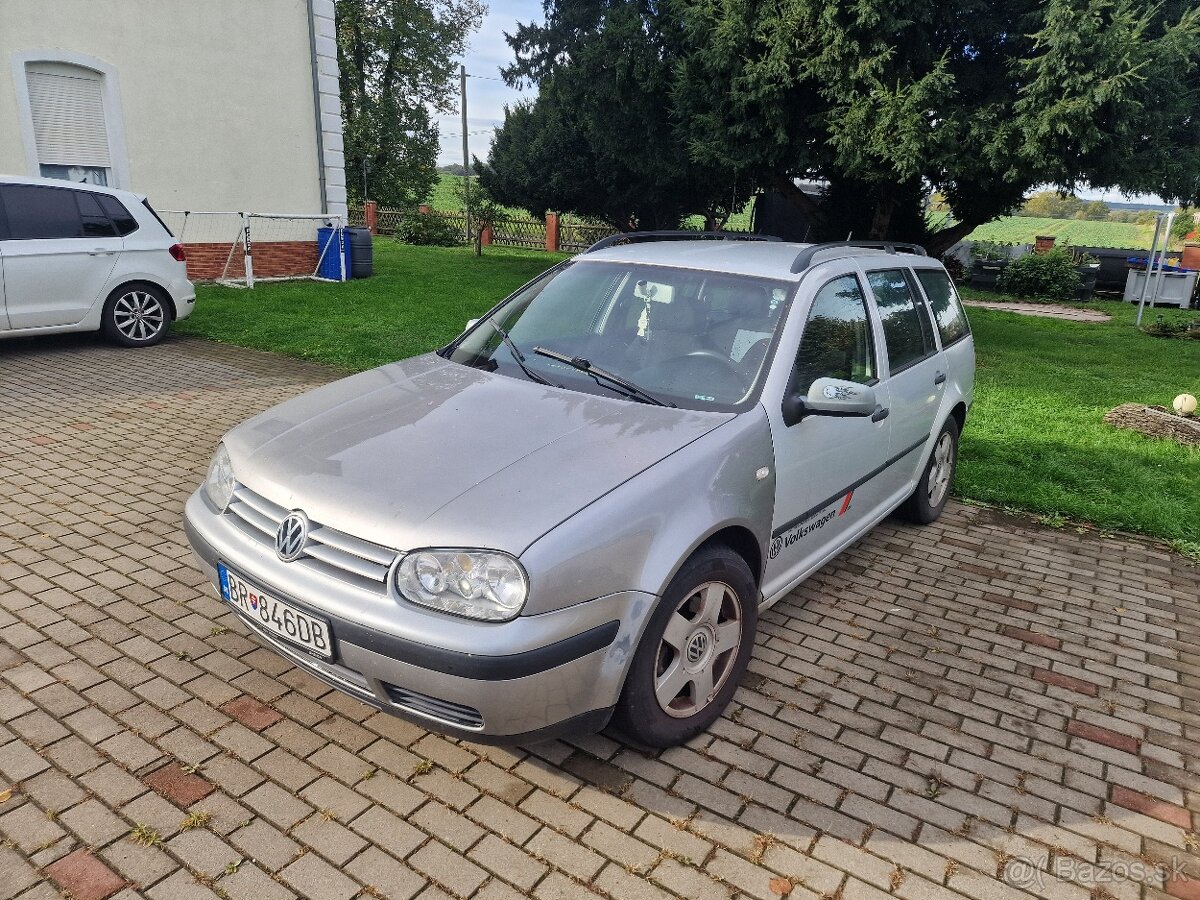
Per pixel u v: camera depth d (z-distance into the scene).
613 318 3.68
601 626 2.45
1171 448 7.14
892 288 4.45
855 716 3.24
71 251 8.32
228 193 13.77
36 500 4.86
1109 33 9.94
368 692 2.51
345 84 36.59
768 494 3.14
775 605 4.14
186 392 7.42
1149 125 11.14
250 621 2.75
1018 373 10.60
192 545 2.97
